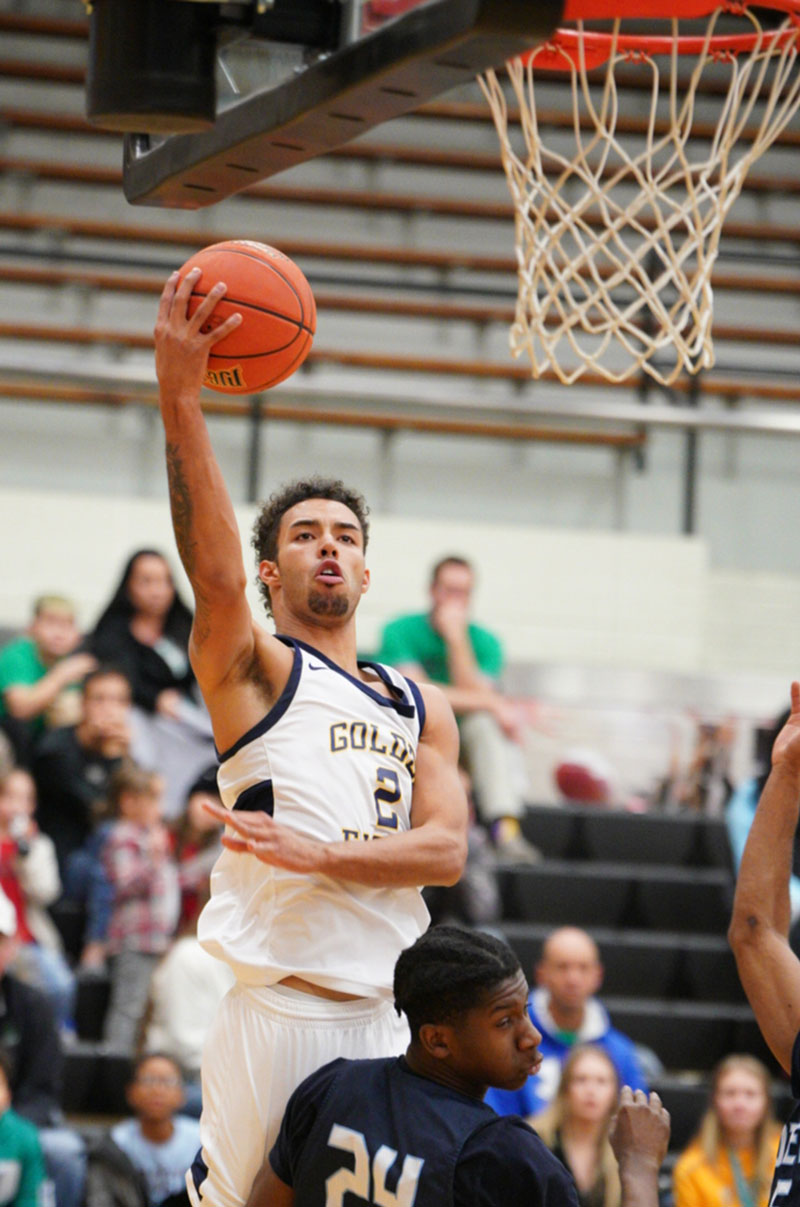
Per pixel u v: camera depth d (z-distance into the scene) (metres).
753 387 16.03
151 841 10.20
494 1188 3.55
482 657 12.10
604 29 5.75
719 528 16.34
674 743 13.30
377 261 16.69
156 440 15.89
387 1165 3.62
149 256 16.55
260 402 14.65
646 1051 10.58
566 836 12.67
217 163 4.00
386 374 16.03
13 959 9.41
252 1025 4.07
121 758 10.99
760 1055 10.71
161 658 11.48
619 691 13.92
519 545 15.16
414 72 3.34
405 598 14.87
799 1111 3.97
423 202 17.06
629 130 16.00
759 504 16.39
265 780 4.04
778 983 4.26
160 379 3.92
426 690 4.37
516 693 13.85
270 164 3.99
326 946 4.02
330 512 4.35
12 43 17.41
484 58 3.25
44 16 17.55
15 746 10.99
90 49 3.83
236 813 3.78
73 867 10.64
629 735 13.30
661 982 11.34
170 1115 8.34
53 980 9.66
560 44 5.75
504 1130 3.63
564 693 13.91
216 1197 4.11
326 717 4.09
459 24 3.13
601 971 11.31
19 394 15.64
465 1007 3.69
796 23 5.24
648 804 13.22
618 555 15.24
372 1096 3.75
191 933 9.91
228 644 3.99
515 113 7.25
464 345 16.61
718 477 16.39
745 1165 8.31
